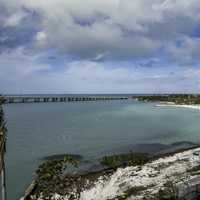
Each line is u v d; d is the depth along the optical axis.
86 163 27.59
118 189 20.50
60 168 13.43
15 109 104.62
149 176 23.05
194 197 16.00
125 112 93.50
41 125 59.44
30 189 18.95
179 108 113.69
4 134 11.34
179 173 23.36
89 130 52.22
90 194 19.53
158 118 75.25
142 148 36.16
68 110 100.56
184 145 38.75
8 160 29.73
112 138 43.62
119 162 26.67
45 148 36.00
